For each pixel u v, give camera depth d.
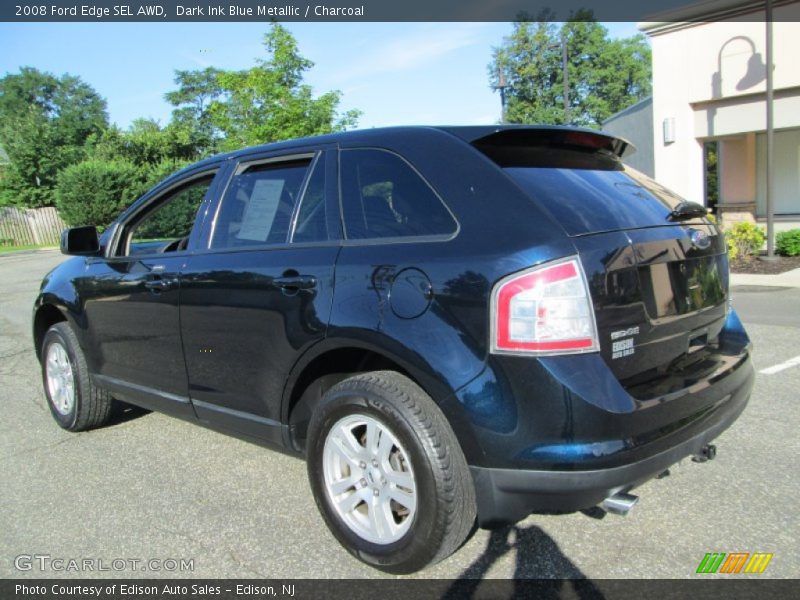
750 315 7.70
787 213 14.80
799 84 12.47
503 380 2.36
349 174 3.07
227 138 18.34
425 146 2.85
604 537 2.97
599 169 3.05
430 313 2.52
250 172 3.61
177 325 3.67
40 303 4.83
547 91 43.81
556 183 2.69
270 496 3.58
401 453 2.58
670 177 14.44
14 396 5.82
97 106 74.88
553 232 2.40
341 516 2.85
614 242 2.50
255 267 3.22
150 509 3.48
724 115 13.65
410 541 2.56
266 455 4.18
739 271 11.41
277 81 16.89
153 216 4.29
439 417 2.51
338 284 2.84
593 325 2.35
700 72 13.67
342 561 2.91
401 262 2.66
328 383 3.23
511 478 2.37
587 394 2.28
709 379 2.72
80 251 4.16
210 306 3.44
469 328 2.43
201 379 3.59
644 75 47.25
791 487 3.35
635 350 2.52
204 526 3.28
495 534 3.04
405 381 2.65
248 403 3.35
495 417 2.36
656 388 2.54
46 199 38.50
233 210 3.59
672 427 2.46
